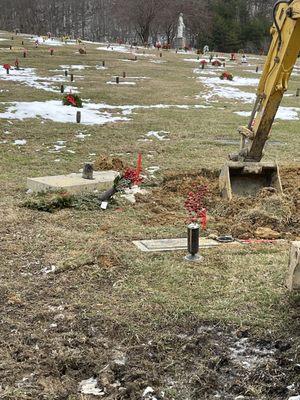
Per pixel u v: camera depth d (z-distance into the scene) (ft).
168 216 27.78
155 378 13.56
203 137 53.62
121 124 58.70
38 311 16.94
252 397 13.00
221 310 17.01
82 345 15.08
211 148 48.14
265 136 30.09
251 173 30.91
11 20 310.86
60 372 13.92
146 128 57.21
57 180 31.86
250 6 294.46
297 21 26.71
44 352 14.69
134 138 51.88
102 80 94.84
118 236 24.43
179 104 75.87
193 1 240.94
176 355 14.67
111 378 13.52
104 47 177.37
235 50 248.93
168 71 117.29
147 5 229.86
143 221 26.91
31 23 311.68
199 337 15.44
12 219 26.25
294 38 27.17
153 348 14.97
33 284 19.01
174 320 16.40
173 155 44.73
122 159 42.50
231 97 85.46
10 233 24.34
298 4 26.25
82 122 58.49
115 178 30.09
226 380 13.67
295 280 18.03
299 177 36.42
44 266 20.63
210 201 30.30
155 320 16.39
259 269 20.42
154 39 285.02
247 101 82.33
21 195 31.17
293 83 107.76
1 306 17.34
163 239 24.07
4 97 69.82
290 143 51.80
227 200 29.89
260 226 26.43
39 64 112.37
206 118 65.21
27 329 15.90
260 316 16.67
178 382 13.52
